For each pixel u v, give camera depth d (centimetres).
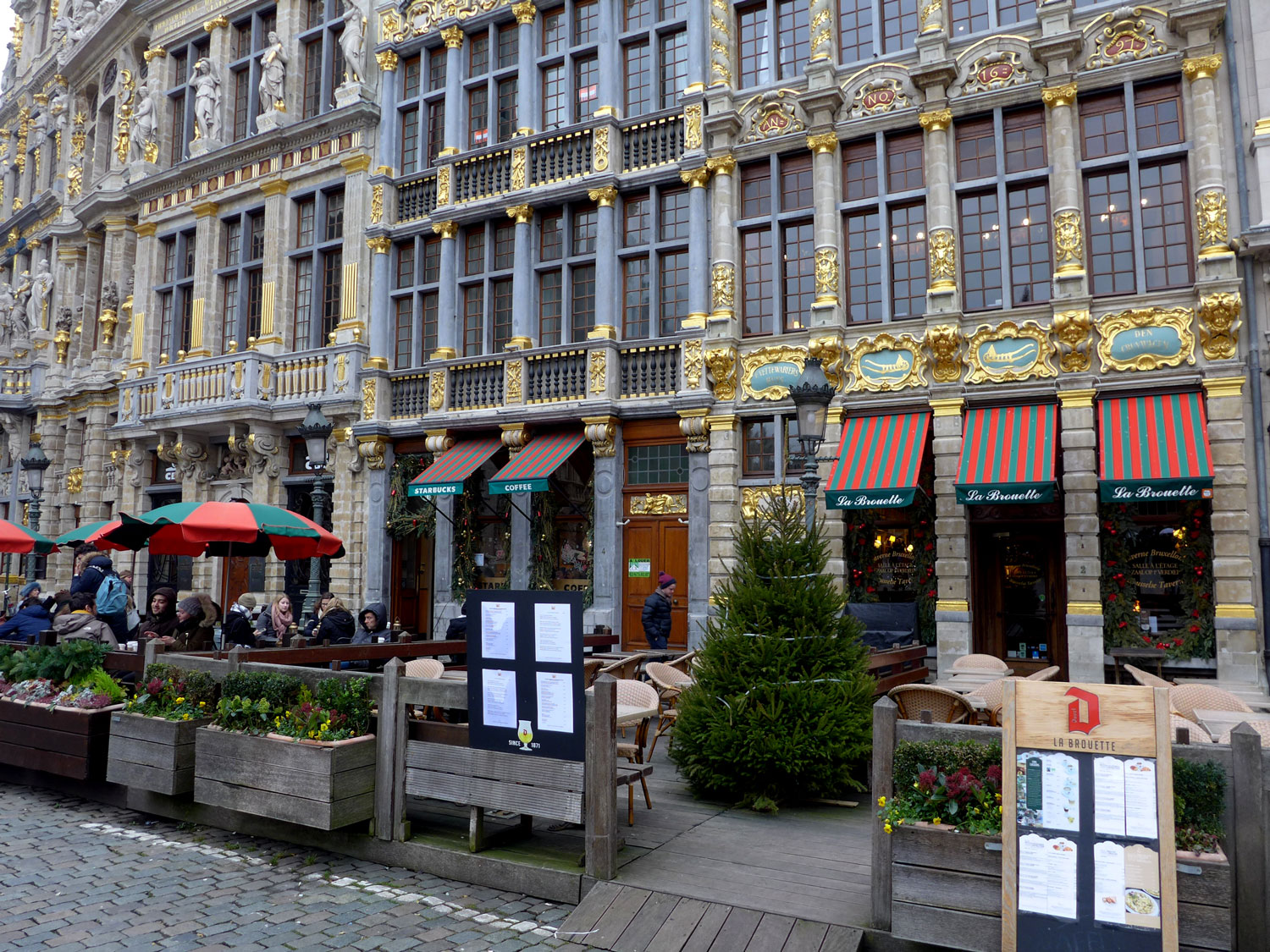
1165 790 404
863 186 1428
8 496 2766
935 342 1309
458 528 1694
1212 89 1184
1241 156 1168
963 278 1348
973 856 443
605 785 560
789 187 1492
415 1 1881
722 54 1522
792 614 768
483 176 1756
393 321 1853
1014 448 1219
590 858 562
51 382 2583
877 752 485
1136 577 1216
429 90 1875
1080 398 1221
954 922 443
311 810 620
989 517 1334
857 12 1459
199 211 2133
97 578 1190
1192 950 399
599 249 1597
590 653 1206
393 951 496
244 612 1153
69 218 2650
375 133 1898
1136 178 1234
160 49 2314
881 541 1382
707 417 1475
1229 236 1165
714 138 1516
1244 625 1108
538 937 516
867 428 1352
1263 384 1138
